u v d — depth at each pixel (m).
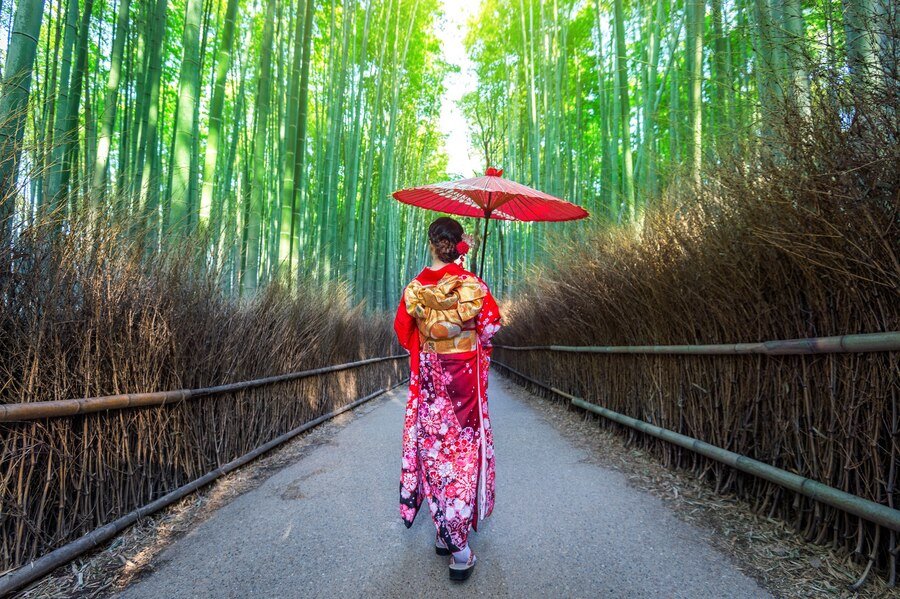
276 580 1.87
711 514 2.41
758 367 2.35
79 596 1.76
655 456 3.45
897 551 1.68
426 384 2.02
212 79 8.64
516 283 9.29
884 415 1.74
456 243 2.03
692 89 3.91
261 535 2.28
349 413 5.84
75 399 2.02
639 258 3.35
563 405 5.97
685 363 3.03
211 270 3.23
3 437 1.79
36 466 1.91
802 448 2.08
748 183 2.15
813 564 1.87
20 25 2.27
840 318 1.90
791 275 2.07
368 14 9.38
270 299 4.09
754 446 2.40
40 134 2.10
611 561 1.97
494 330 2.07
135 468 2.36
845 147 1.67
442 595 1.76
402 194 2.96
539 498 2.72
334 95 8.88
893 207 1.60
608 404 4.34
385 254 12.48
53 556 1.87
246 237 5.07
